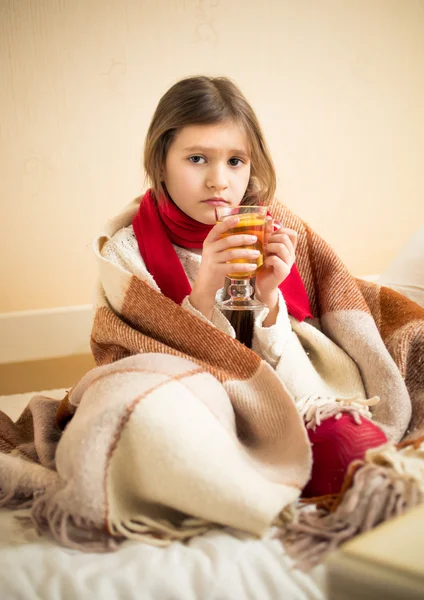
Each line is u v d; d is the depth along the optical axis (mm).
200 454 783
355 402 979
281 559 733
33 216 2467
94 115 2430
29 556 767
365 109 2645
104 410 800
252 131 1188
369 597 520
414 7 2621
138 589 692
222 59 2480
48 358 2537
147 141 1220
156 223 1219
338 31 2561
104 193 2486
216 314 1103
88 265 2529
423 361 1158
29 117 2398
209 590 688
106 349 1147
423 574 490
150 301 1061
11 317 2498
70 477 799
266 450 920
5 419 1271
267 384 949
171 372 899
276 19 2498
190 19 2432
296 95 2564
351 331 1167
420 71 2678
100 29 2381
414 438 1074
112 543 781
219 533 795
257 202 1304
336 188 2678
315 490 892
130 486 818
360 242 2746
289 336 1139
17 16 2330
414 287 1598
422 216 2793
